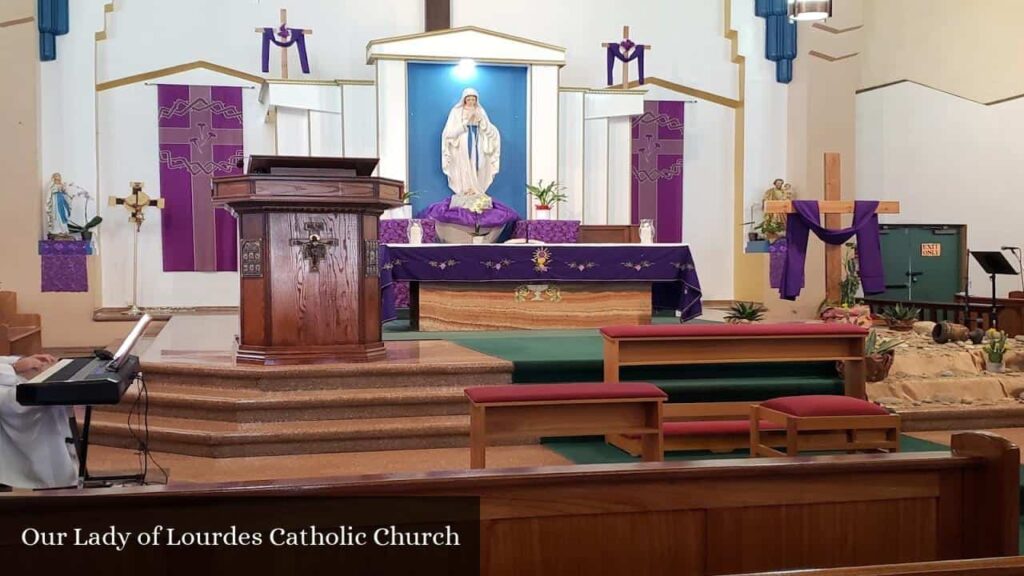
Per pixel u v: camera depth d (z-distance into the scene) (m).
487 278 8.59
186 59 12.36
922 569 2.08
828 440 5.28
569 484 2.70
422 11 12.86
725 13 13.52
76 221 11.90
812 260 12.82
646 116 13.52
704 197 13.71
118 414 6.17
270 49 12.55
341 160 6.11
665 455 5.70
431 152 12.13
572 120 12.62
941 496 2.98
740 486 2.82
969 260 12.17
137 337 4.17
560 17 13.27
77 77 11.87
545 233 10.80
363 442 5.77
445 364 6.33
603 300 9.01
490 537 2.65
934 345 8.11
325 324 6.36
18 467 4.18
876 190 13.41
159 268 12.46
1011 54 12.14
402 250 8.41
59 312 11.56
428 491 2.61
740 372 6.68
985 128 12.41
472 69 12.17
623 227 11.09
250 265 6.28
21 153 11.39
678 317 10.80
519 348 7.31
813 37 12.88
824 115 12.95
